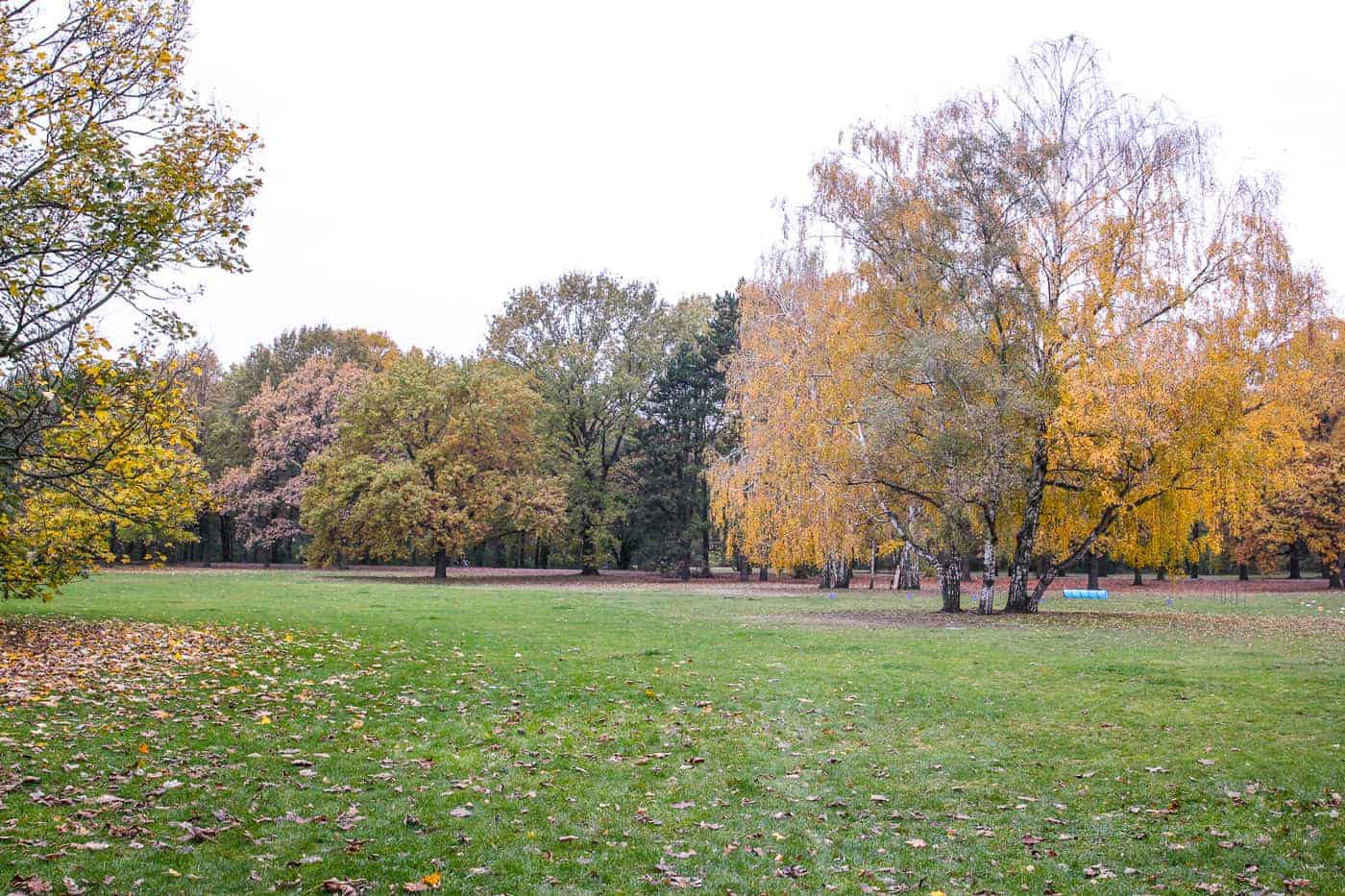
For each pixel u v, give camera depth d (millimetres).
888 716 11945
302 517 50156
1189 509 26766
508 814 7895
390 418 51281
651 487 55031
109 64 13789
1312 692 13297
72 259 12547
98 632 17656
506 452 53469
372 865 6578
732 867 6898
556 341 62188
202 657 15000
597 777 9117
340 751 9594
